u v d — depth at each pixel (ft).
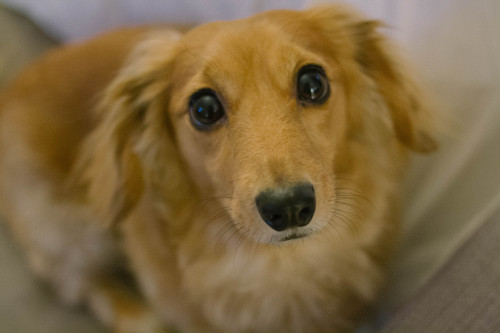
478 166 3.06
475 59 3.18
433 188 3.46
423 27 3.53
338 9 3.61
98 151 3.99
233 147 2.95
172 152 3.72
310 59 2.99
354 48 3.65
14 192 5.31
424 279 3.18
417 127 3.62
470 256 2.49
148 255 4.35
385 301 3.79
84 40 5.63
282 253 3.76
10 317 4.97
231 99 2.96
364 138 3.68
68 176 4.85
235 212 2.92
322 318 4.09
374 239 3.84
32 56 6.26
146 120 3.76
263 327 4.11
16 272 5.35
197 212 3.78
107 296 5.26
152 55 3.67
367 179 3.71
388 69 3.71
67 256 5.24
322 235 3.64
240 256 3.81
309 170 2.76
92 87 4.80
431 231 3.35
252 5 4.50
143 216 4.23
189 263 3.97
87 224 4.98
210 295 4.03
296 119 2.92
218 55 2.95
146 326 4.98
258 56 2.90
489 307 2.26
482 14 3.13
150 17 5.65
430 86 3.50
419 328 2.51
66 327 5.04
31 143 5.05
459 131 3.31
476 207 2.99
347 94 3.45
